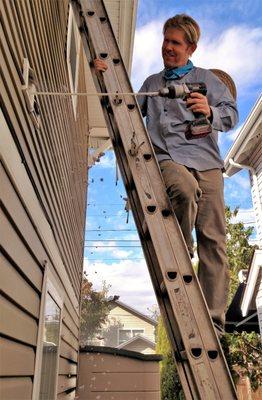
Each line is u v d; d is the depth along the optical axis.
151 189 1.99
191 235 2.12
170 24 2.49
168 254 1.82
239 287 7.80
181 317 1.67
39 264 2.73
